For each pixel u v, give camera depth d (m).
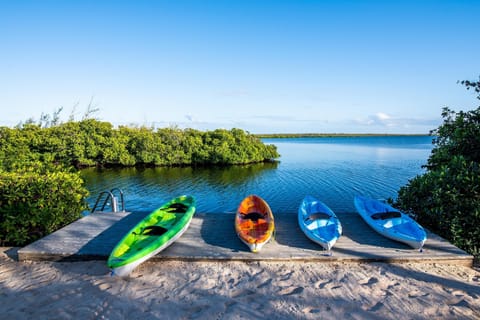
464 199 6.80
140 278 5.29
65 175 8.15
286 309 4.39
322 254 5.98
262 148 41.94
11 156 11.79
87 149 36.38
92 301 4.58
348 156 49.56
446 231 6.94
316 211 8.46
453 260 5.83
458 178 7.02
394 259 5.82
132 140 40.12
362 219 8.07
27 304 4.50
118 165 39.31
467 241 6.59
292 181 25.80
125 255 5.41
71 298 4.66
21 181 7.12
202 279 5.25
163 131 42.03
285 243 6.54
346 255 5.93
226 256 5.90
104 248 6.18
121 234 6.96
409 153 55.88
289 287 4.99
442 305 4.49
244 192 21.95
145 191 22.67
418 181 8.25
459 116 9.05
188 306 4.46
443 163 8.93
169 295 4.75
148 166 39.22
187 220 7.13
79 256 5.94
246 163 40.53
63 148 35.28
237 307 4.44
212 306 4.46
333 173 29.70
